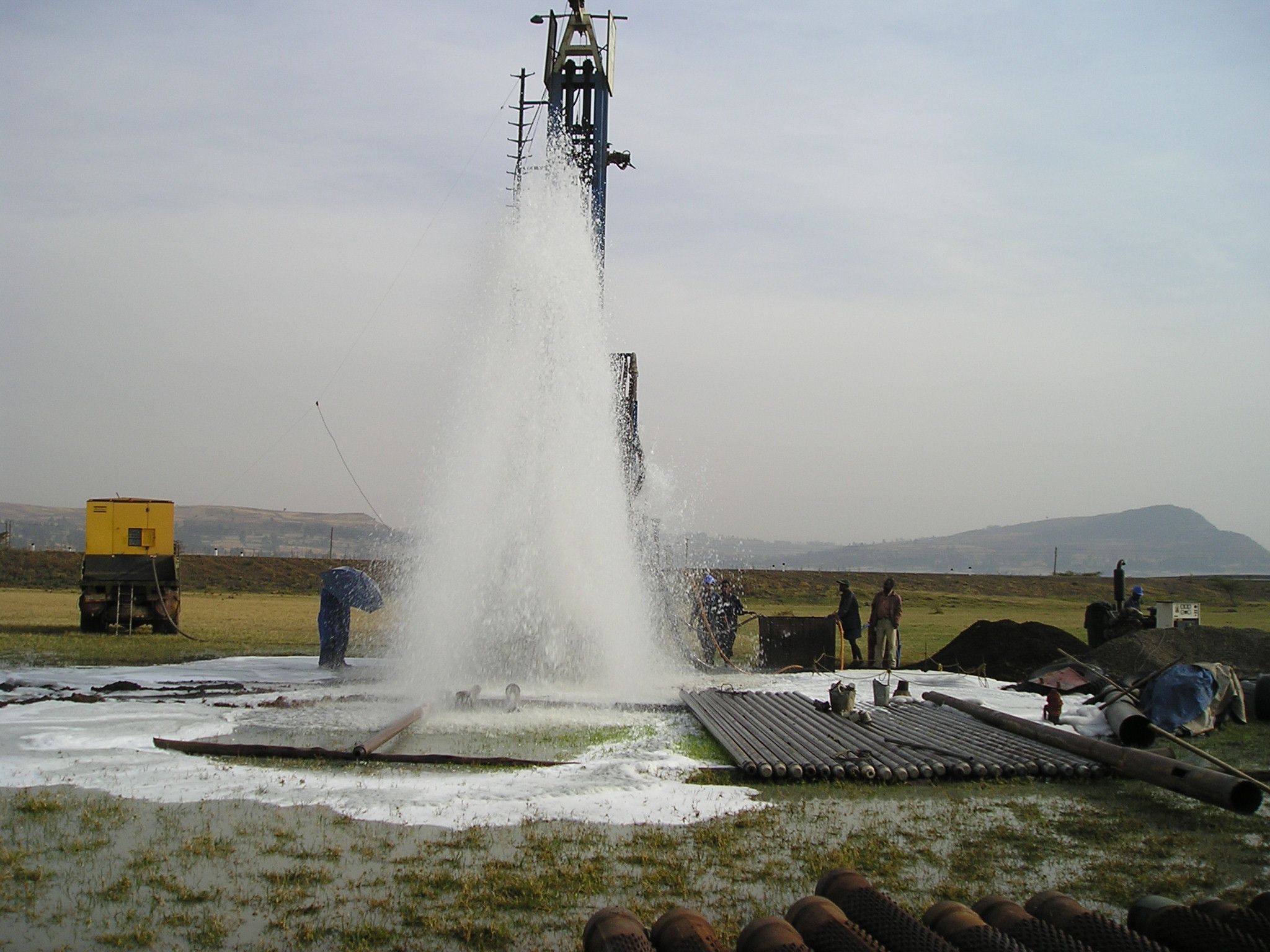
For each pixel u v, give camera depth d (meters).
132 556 26.08
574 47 20.77
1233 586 75.50
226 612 37.69
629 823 8.19
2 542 68.81
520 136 20.39
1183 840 8.14
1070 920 5.57
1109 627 20.95
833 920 5.34
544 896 6.45
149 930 5.83
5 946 5.59
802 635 21.11
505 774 9.84
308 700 14.21
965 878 7.06
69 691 14.95
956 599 62.03
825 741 11.35
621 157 21.11
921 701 15.66
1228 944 5.17
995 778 10.20
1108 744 10.58
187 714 12.85
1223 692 13.90
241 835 7.63
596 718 13.29
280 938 5.76
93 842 7.41
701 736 12.21
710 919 6.09
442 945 5.72
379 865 7.03
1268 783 10.14
